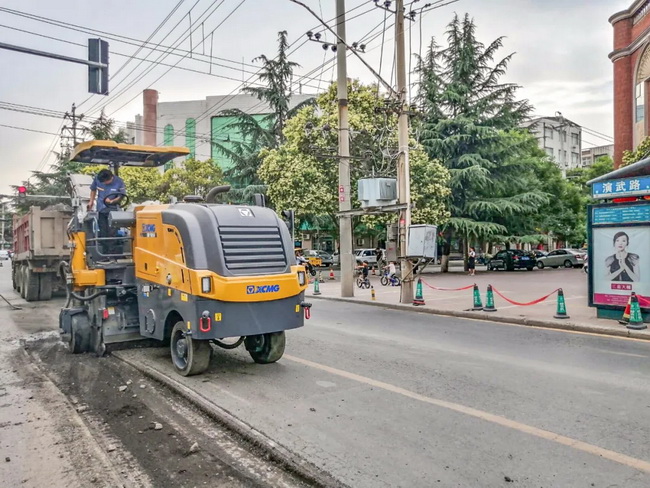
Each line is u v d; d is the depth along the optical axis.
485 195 33.88
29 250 17.34
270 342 7.92
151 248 7.88
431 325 12.13
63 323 9.83
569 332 10.88
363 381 7.04
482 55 33.47
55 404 6.28
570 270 34.62
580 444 4.79
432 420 5.46
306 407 5.93
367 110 26.39
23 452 4.83
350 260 18.70
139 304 8.27
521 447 4.73
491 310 13.62
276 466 4.54
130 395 6.70
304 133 26.81
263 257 7.27
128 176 32.62
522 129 37.09
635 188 11.05
